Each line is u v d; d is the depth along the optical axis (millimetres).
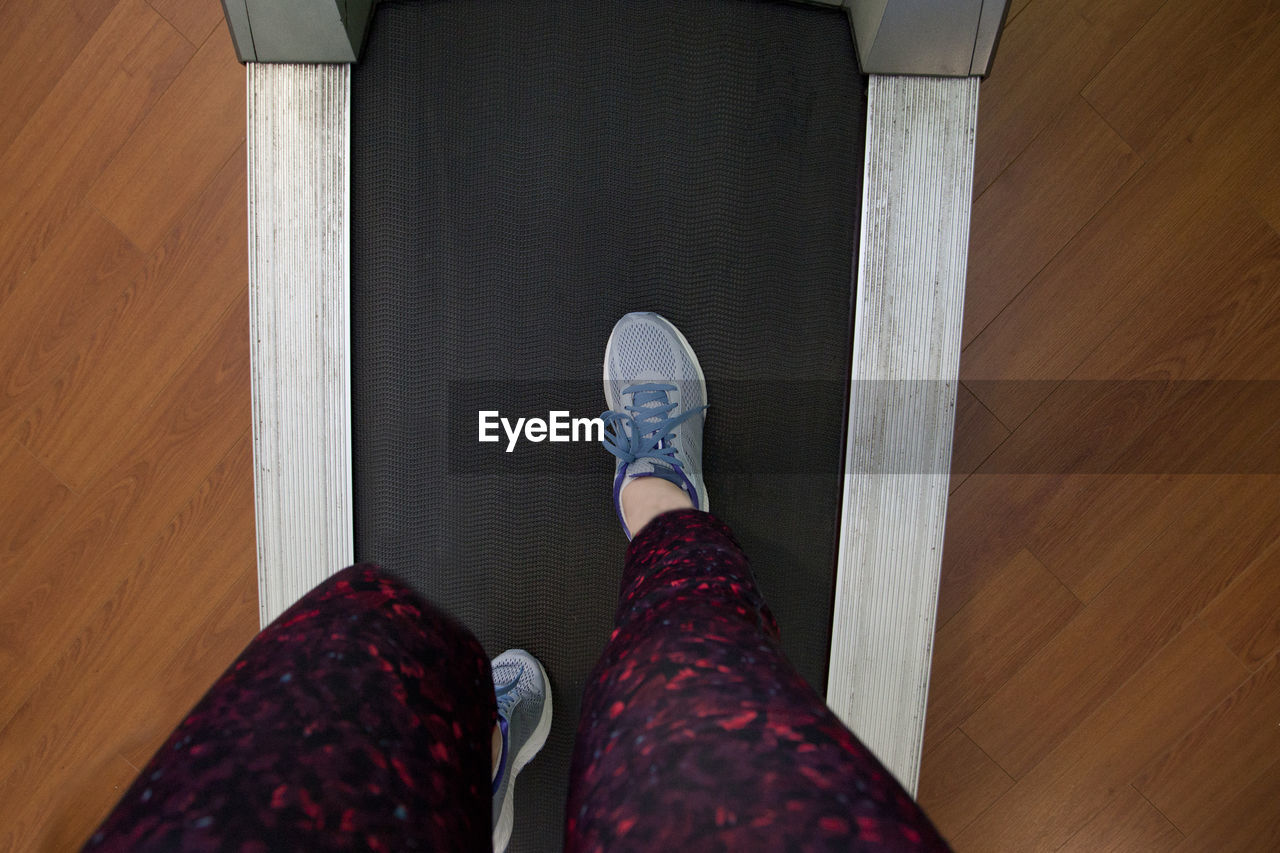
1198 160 1299
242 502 1349
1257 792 1318
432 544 1095
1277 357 1305
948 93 1064
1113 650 1337
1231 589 1322
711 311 1086
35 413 1349
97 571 1352
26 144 1338
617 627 704
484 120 1083
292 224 1075
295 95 1069
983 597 1351
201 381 1344
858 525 1093
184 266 1339
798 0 1088
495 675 1048
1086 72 1303
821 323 1087
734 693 483
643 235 1084
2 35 1334
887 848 372
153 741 1352
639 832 408
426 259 1084
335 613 520
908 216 1073
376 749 444
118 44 1331
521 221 1084
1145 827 1336
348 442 1083
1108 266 1316
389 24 1087
